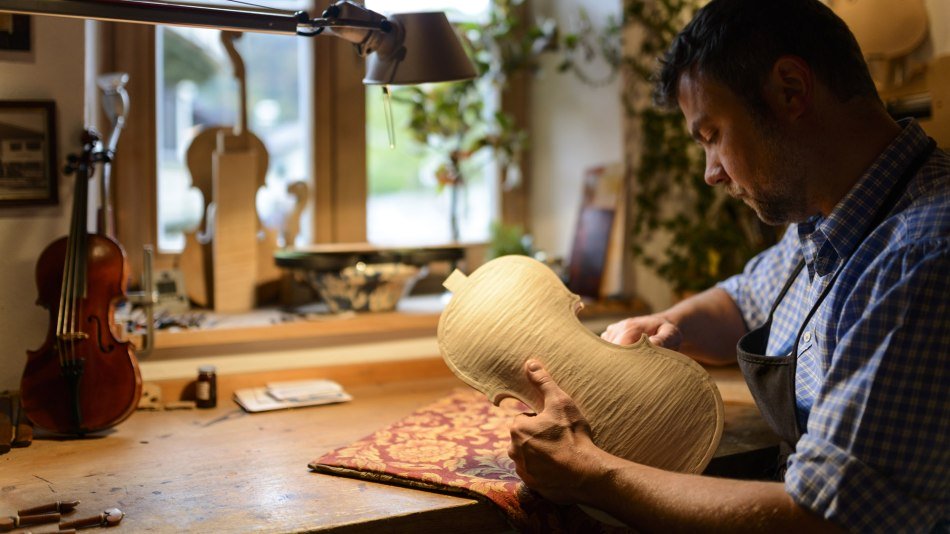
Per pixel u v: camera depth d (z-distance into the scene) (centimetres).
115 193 218
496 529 132
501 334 136
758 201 127
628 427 130
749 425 164
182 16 139
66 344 154
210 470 144
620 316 235
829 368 122
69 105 175
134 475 141
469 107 247
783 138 121
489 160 257
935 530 111
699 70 124
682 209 238
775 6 119
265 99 237
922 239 110
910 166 122
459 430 162
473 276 143
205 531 119
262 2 222
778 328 149
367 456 146
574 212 255
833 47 119
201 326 195
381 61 167
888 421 104
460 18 248
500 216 267
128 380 160
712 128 126
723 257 227
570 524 129
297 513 125
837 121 122
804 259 143
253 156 214
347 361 209
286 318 205
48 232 174
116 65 216
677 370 133
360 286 207
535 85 268
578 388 132
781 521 105
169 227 229
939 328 104
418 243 250
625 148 236
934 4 178
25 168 171
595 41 244
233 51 214
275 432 165
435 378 213
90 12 133
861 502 103
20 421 163
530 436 124
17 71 170
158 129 223
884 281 111
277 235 225
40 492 133
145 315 197
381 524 124
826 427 108
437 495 133
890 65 185
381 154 254
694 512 109
